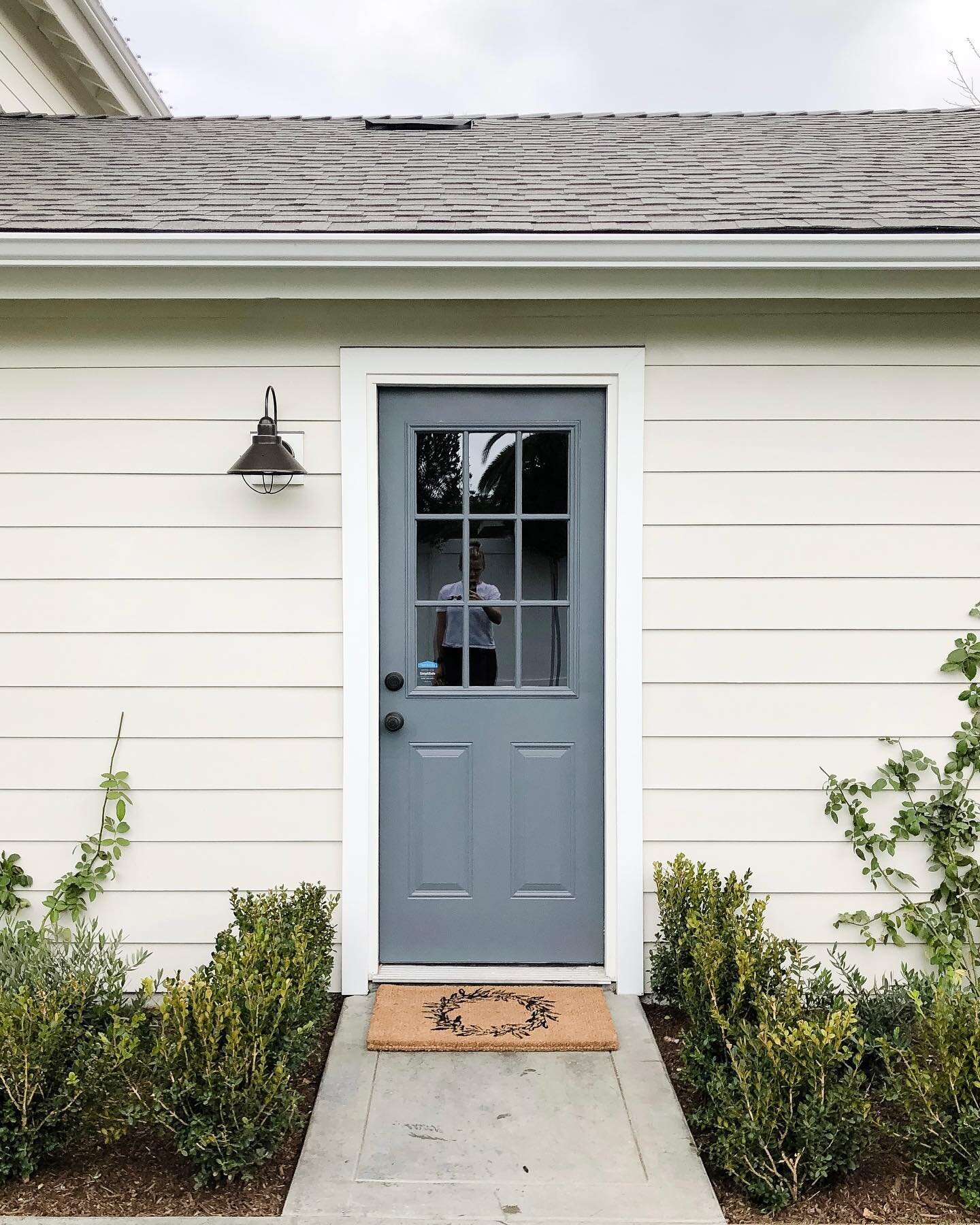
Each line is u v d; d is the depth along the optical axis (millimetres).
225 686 3191
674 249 2848
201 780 3193
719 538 3182
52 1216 2057
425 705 3252
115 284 2973
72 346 3158
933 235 2805
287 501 3178
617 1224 2053
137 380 3164
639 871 3178
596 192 3502
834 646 3193
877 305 3146
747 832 3201
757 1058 2150
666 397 3168
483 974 3209
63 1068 2248
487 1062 2705
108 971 2521
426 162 4141
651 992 3176
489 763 3262
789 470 3178
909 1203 2115
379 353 3152
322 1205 2102
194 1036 2166
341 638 3188
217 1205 2111
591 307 3152
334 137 4828
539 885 3279
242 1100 2105
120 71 6762
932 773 3195
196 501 3178
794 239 2830
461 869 3270
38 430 3166
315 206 3234
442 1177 2203
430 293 2984
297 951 2473
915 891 3201
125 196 3410
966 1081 2107
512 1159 2271
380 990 3119
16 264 2865
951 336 3154
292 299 3053
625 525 3164
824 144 4625
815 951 3217
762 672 3193
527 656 3279
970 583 3191
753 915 2695
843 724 3199
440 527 3262
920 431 3174
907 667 3195
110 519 3178
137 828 3191
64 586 3180
